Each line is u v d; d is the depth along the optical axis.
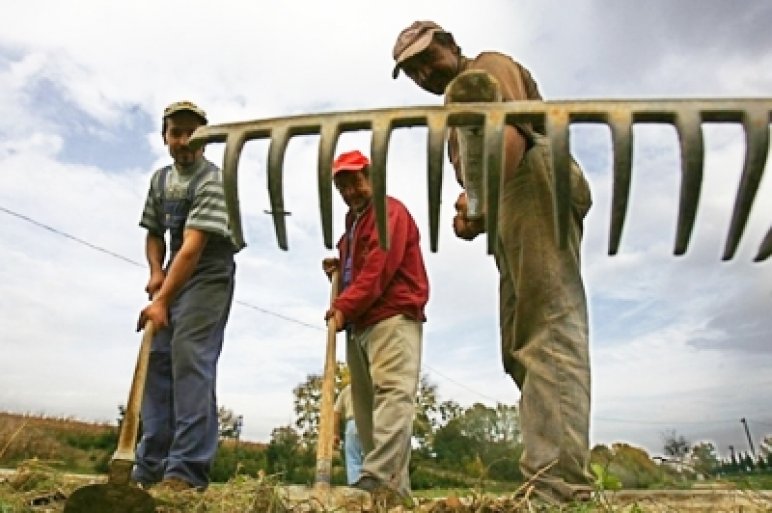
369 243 4.14
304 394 15.92
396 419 3.82
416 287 4.11
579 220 3.13
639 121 2.11
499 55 3.23
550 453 2.86
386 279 3.96
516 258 3.05
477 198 2.89
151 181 4.41
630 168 2.08
